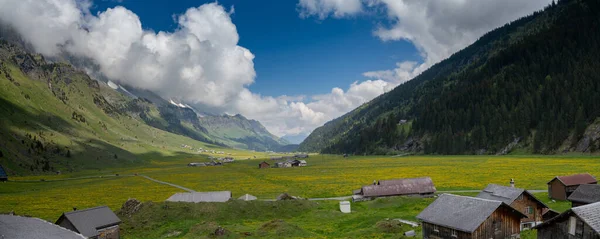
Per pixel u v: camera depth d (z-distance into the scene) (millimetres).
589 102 194500
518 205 60312
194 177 177375
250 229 66188
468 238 46656
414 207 79812
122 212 78000
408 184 95938
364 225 65062
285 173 174750
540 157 174375
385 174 145250
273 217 78562
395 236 55312
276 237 58688
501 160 174625
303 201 86375
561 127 191000
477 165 157875
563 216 38438
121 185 153125
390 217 69750
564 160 153375
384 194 93125
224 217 77438
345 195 102688
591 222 35188
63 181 176500
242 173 188500
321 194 105688
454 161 185875
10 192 138000
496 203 48250
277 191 115312
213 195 89500
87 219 60000
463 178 119125
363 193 93312
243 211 80375
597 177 102250
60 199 115688
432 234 52188
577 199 66250
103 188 143625
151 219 74938
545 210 61406
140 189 137250
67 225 58531
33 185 160125
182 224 72062
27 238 29516
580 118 183000
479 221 46469
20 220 34375
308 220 73688
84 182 169875
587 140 173375
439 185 108188
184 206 80188
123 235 68562
